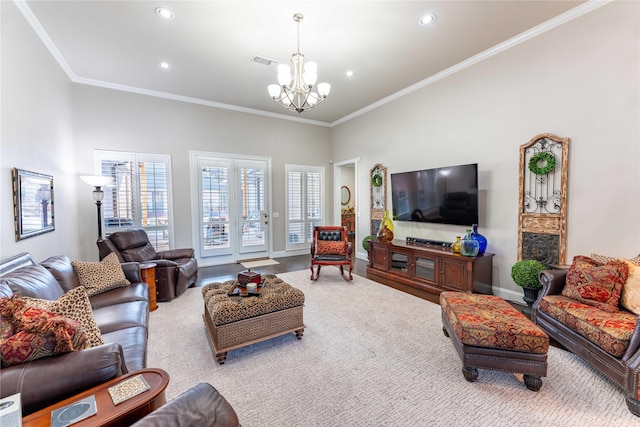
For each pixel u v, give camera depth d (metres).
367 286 4.11
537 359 1.82
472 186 3.66
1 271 1.85
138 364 1.52
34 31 2.89
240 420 1.62
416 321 2.92
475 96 3.76
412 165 4.75
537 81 3.14
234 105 5.59
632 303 2.03
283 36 3.19
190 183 5.27
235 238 5.84
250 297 2.44
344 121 6.43
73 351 1.18
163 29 3.04
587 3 2.70
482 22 2.97
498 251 3.58
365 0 2.60
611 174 2.66
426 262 3.92
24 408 1.00
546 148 3.08
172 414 0.99
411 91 4.69
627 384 1.66
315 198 6.83
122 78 4.29
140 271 3.14
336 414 1.67
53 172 3.36
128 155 4.70
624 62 2.56
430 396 1.82
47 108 3.22
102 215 4.52
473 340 1.91
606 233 2.71
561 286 2.50
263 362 2.21
